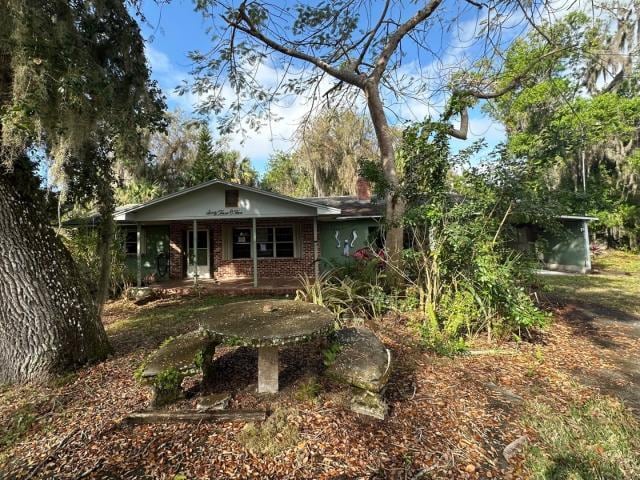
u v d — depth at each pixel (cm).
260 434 289
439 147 629
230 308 430
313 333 337
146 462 262
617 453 272
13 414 340
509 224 693
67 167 497
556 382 414
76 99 361
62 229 991
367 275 739
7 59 375
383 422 312
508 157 602
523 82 1016
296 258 1385
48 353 419
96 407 347
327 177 2217
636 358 501
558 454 271
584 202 1527
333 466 255
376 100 845
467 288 580
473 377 421
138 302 1012
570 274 1452
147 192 1872
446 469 254
